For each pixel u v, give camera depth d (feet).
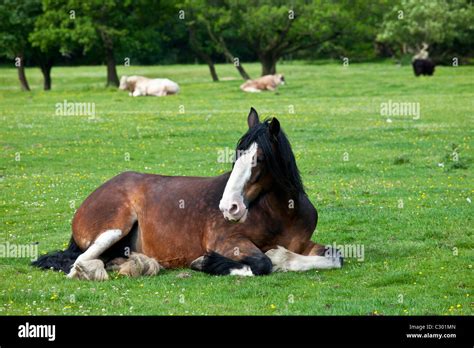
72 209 52.42
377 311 29.76
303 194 35.53
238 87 160.97
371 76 180.75
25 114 110.83
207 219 35.50
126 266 35.40
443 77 170.30
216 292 32.30
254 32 193.67
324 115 102.94
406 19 232.94
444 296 31.63
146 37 185.06
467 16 228.84
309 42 201.46
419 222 45.27
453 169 64.80
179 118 101.81
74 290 33.06
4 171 68.13
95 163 71.87
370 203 51.42
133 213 36.63
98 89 165.48
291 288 32.63
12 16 175.11
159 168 68.54
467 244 40.06
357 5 197.26
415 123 92.84
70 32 167.84
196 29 204.33
